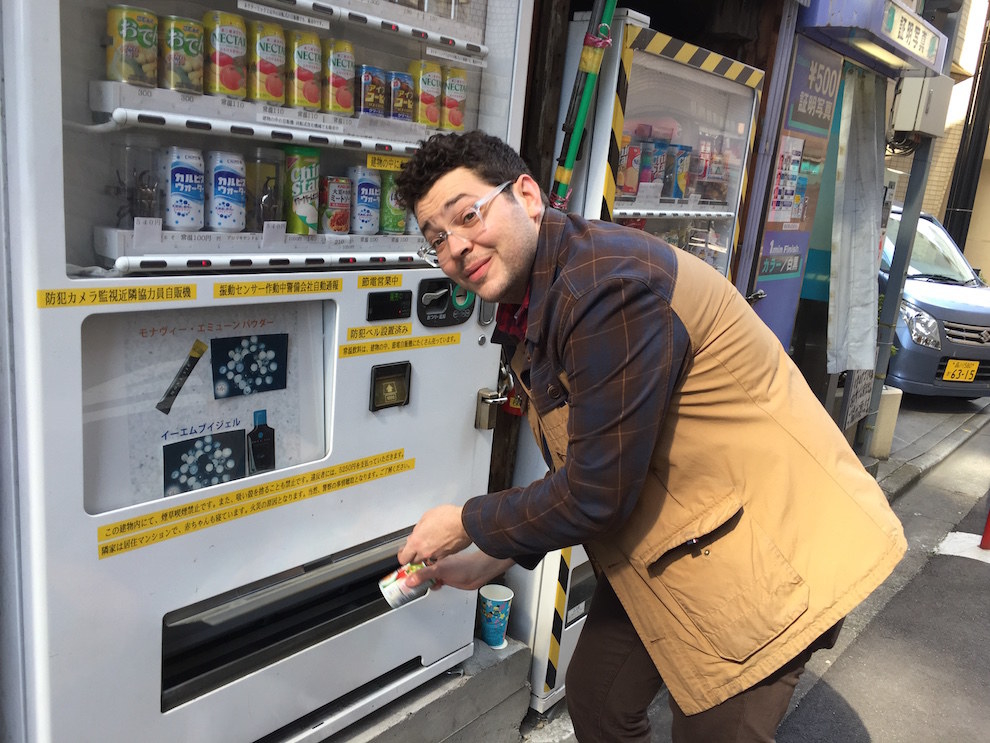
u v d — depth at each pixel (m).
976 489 5.10
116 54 1.27
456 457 2.03
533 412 1.52
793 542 1.35
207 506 1.47
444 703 2.08
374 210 1.74
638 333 1.14
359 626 1.82
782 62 2.89
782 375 1.40
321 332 1.71
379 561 1.84
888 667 3.02
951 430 6.38
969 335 6.59
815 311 4.19
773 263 3.26
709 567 1.37
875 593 3.60
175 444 1.48
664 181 2.69
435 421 1.94
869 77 3.69
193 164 1.40
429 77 1.78
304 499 1.66
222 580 1.53
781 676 1.41
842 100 3.62
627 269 1.15
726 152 2.97
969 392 6.71
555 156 2.33
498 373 2.29
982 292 7.22
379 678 1.98
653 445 1.21
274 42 1.47
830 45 3.18
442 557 1.48
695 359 1.26
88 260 1.34
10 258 1.17
